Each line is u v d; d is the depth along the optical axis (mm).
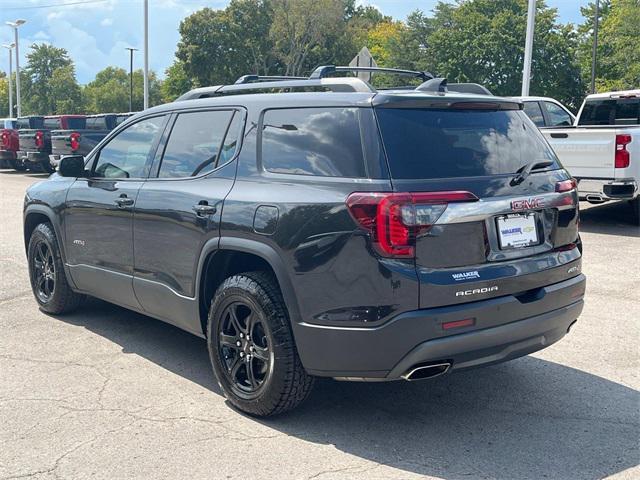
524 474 3453
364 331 3545
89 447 3744
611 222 11375
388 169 3584
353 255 3549
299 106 4086
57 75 95688
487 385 4613
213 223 4207
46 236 6035
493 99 4078
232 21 59156
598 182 10227
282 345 3848
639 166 10055
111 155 5449
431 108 3867
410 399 4391
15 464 3566
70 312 6266
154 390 4539
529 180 3967
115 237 5160
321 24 58031
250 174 4191
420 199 3510
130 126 5383
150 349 5344
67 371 4875
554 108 13227
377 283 3496
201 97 5102
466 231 3621
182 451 3697
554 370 4875
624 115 12672
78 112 97750
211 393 4492
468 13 51719
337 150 3791
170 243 4605
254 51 60906
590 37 56281
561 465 3541
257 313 3943
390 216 3467
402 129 3727
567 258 4113
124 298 5250
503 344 3736
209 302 4484
